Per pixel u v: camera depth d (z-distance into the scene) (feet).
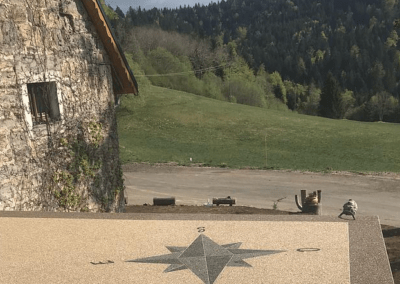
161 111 205.36
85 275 13.41
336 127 188.96
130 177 104.42
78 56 39.81
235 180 99.30
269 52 599.16
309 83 522.06
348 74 529.45
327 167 125.80
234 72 383.45
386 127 196.95
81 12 40.14
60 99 37.37
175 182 98.27
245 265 13.52
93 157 41.55
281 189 89.92
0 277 13.62
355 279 12.20
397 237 39.58
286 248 14.79
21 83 33.04
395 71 533.55
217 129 183.62
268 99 382.22
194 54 386.11
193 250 15.02
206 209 61.41
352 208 18.57
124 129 180.75
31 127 33.81
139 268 13.71
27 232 18.01
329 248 14.56
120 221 18.90
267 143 163.73
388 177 96.89
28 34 34.09
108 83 43.98
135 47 305.53
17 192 32.01
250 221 18.06
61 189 36.94
